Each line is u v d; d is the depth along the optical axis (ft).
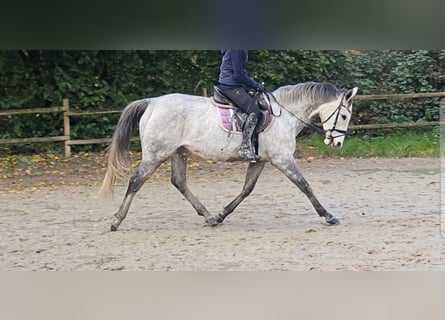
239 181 43.45
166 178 45.03
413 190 38.22
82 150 55.01
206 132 27.99
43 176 46.37
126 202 28.76
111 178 28.35
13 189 41.91
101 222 31.40
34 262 24.13
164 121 27.94
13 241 27.63
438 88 64.18
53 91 55.67
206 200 37.01
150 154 28.19
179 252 25.14
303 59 61.93
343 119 29.27
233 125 27.94
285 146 28.63
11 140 50.24
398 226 28.76
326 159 52.37
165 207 35.17
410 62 64.18
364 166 48.47
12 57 54.60
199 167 48.96
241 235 27.71
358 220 30.32
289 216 31.86
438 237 26.55
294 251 24.82
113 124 57.16
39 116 55.06
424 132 60.70
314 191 38.78
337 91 29.30
